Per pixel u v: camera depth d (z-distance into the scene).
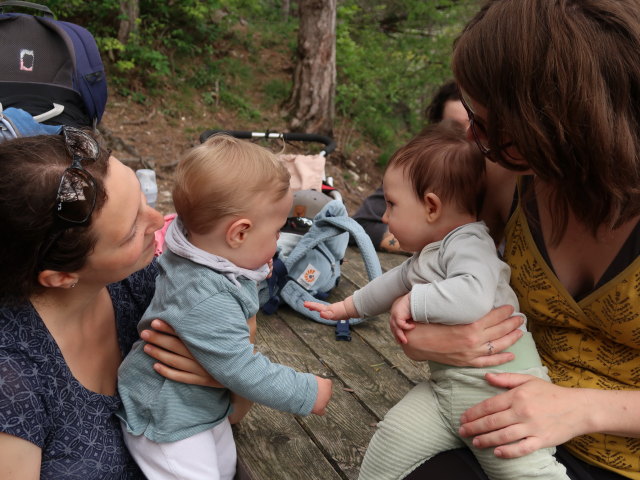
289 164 3.35
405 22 9.79
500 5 1.03
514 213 1.33
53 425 1.13
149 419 1.30
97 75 2.84
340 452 1.68
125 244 1.11
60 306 1.16
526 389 1.21
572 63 0.93
